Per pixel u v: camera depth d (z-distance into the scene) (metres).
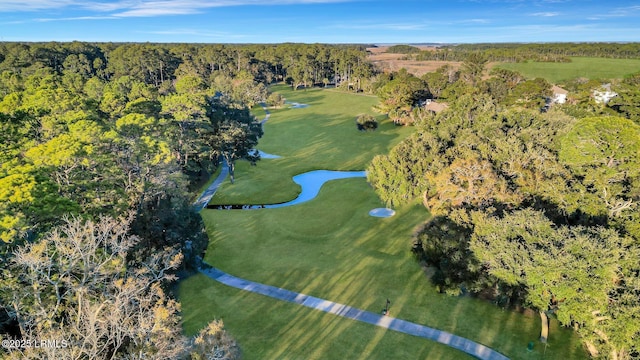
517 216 27.77
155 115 58.75
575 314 22.69
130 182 37.34
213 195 57.84
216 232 45.25
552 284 23.22
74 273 23.16
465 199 35.59
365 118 94.25
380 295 33.03
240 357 25.72
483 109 57.28
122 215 30.97
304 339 27.84
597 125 33.09
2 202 22.86
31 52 129.75
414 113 94.25
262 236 44.34
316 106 128.62
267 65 184.12
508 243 26.09
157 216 34.31
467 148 42.00
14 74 84.38
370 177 48.47
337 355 26.31
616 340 21.44
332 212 50.31
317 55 188.75
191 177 60.25
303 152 80.19
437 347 26.91
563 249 23.86
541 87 85.56
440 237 32.91
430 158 43.88
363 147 82.12
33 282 19.78
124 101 67.88
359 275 36.12
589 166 33.62
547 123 48.03
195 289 33.84
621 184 32.31
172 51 182.75
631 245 25.94
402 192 43.56
